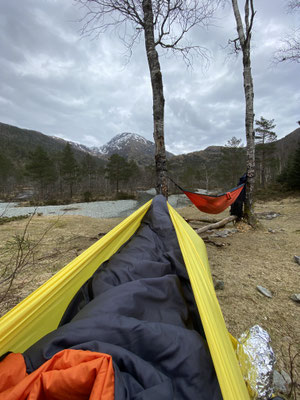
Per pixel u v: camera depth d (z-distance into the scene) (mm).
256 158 33938
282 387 1444
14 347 1069
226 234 5527
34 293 1248
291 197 14477
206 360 1012
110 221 9445
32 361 935
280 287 2852
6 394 728
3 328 1001
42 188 36500
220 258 3967
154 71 4379
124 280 1537
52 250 4598
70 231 6938
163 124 4352
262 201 14531
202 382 926
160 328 1057
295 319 2201
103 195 43625
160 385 849
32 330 1170
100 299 1229
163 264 1733
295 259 3689
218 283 2885
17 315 1087
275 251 4270
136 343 1004
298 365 1648
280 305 2455
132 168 55438
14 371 873
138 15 5051
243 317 2244
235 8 5879
